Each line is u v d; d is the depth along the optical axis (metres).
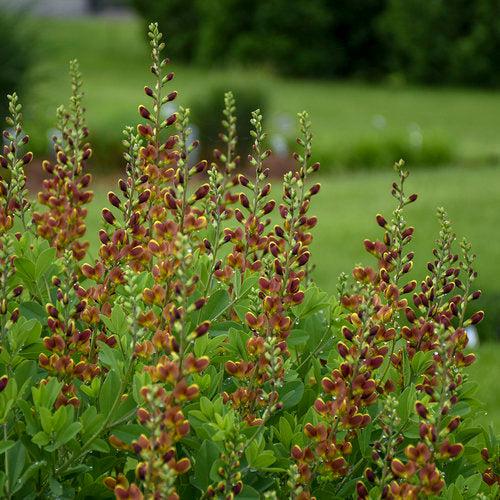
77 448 2.35
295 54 28.75
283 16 28.47
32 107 12.92
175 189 2.69
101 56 31.64
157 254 2.53
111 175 14.16
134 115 14.98
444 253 2.83
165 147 2.77
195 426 2.41
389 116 22.75
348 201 12.53
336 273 9.09
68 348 2.53
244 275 2.89
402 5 27.53
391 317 2.74
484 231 10.70
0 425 2.41
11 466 2.25
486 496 2.69
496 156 17.33
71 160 2.89
